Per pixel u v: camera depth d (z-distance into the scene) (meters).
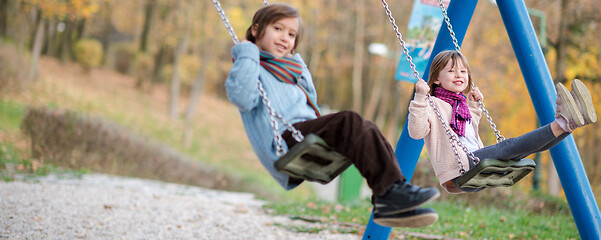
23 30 21.08
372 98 30.28
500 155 2.72
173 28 24.52
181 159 13.06
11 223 5.15
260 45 2.68
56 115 10.93
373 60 32.91
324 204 8.22
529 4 12.98
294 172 2.39
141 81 28.89
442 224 6.38
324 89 37.34
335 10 28.48
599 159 14.27
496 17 15.38
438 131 2.92
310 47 28.84
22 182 8.24
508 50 15.09
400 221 2.26
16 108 17.36
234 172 14.80
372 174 2.25
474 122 3.18
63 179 9.17
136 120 22.39
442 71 3.00
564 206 7.59
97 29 33.19
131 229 5.44
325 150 2.29
